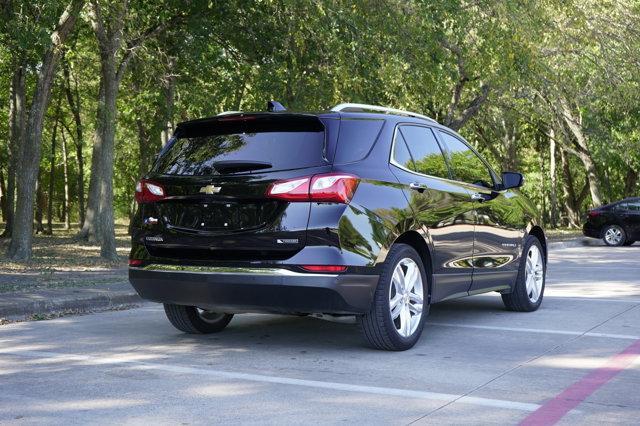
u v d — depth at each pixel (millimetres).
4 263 15477
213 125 6434
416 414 4391
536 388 5023
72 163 48125
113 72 17719
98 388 5074
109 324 8117
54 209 69750
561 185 52656
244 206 5895
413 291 6449
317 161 5840
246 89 23688
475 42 21172
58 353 6391
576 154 37250
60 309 9297
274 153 5969
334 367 5703
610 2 25344
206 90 22906
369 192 5977
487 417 4320
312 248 5680
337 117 6086
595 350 6328
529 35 19938
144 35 19656
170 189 6230
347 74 18109
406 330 6336
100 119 17938
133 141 38875
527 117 31906
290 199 5746
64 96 33312
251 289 5801
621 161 39906
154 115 25469
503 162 38750
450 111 24453
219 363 5883
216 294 5973
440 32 18750
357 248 5777
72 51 24672
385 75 18375
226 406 4590
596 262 16984
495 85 22641
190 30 20062
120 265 15594
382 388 5027
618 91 26469
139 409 4527
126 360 6039
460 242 7125
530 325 7676
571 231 36094
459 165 7586
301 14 17969
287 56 19141
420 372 5516
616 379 5281
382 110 6848
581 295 10242
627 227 24875
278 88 19344
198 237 6043
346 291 5738
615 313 8500
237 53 21328
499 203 8008
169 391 4977
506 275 8109
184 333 7375
